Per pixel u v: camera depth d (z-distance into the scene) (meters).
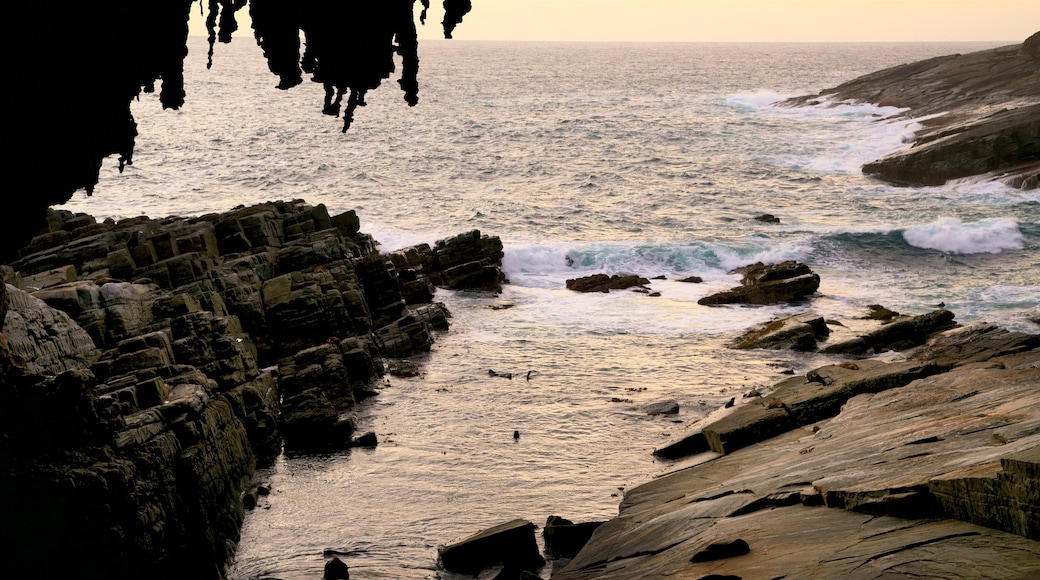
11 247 9.80
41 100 8.98
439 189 59.69
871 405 19.47
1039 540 11.08
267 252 30.33
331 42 10.65
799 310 34.00
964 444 14.73
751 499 15.67
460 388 26.69
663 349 30.09
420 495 19.89
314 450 22.30
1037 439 13.09
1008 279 37.72
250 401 21.66
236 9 10.64
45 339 17.66
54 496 13.45
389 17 10.59
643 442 22.73
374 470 21.25
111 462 14.63
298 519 18.81
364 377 26.34
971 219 47.06
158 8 9.82
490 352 29.95
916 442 15.56
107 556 13.91
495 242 39.19
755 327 32.16
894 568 11.23
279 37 10.73
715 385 26.75
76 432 14.23
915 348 28.25
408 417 24.48
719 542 13.56
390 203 54.72
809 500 14.64
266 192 59.25
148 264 27.00
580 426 23.81
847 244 42.78
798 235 44.66
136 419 16.06
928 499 12.86
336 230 34.16
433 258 37.81
